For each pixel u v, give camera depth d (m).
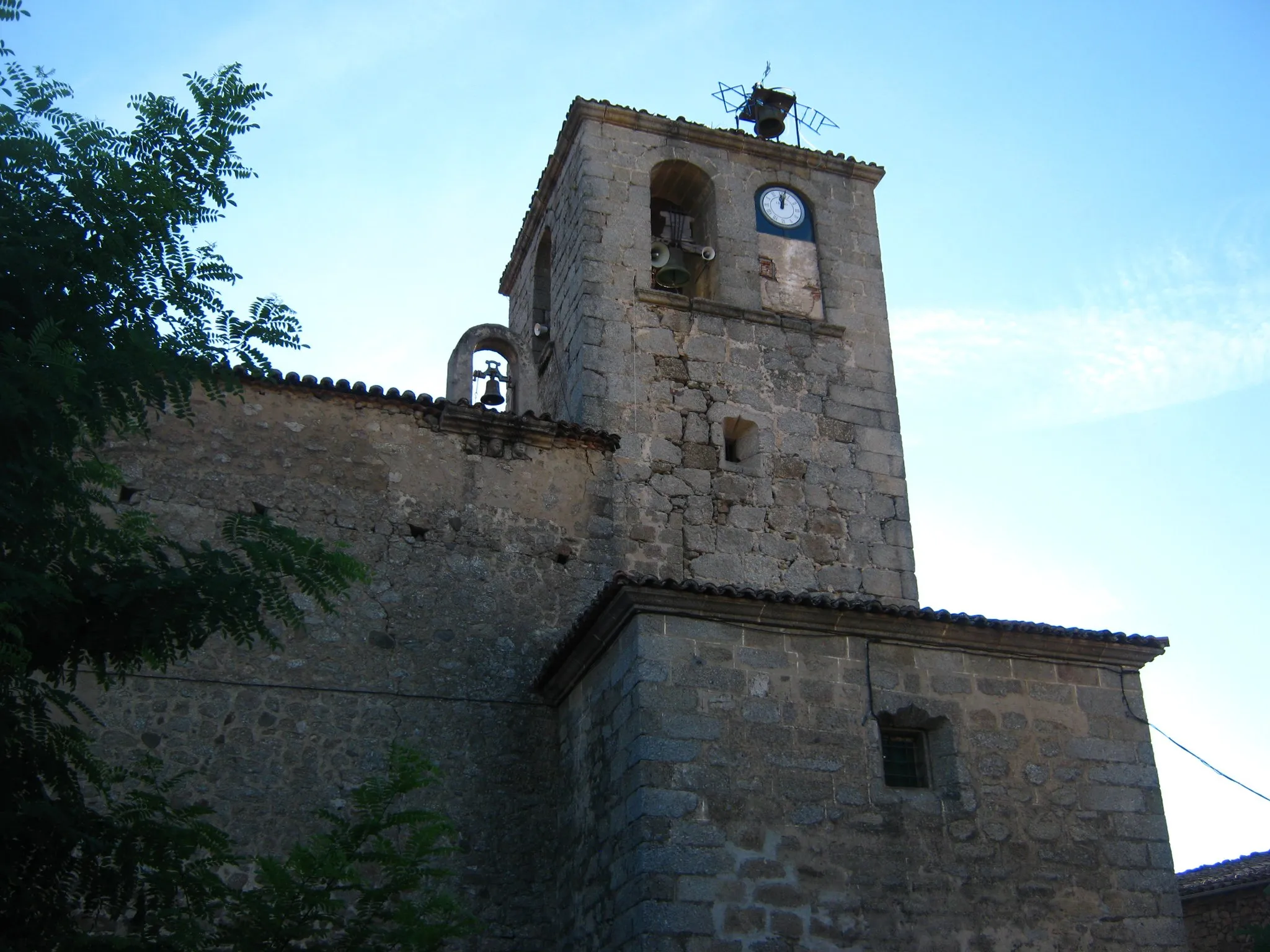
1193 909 23.08
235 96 11.28
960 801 14.39
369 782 12.84
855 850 13.73
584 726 15.53
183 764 15.04
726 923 12.91
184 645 10.34
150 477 16.59
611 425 20.11
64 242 10.07
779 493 20.44
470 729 16.36
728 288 22.44
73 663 10.20
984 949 13.68
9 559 9.61
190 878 10.09
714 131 23.84
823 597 14.66
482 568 17.62
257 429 17.44
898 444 21.64
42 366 9.48
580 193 22.48
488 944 15.10
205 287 10.87
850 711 14.48
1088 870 14.49
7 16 10.19
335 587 11.00
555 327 23.12
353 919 11.91
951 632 15.20
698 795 13.45
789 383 21.64
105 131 10.87
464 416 18.47
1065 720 15.31
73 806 9.81
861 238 23.95
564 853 15.48
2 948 9.16
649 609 14.24
